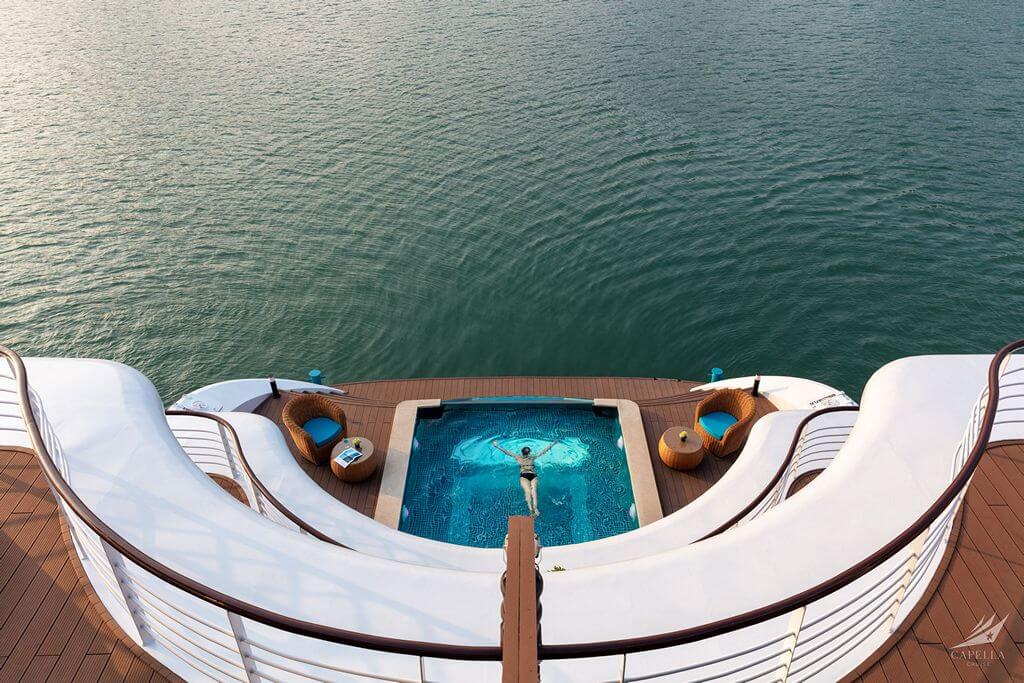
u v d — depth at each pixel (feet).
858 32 188.24
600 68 164.25
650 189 107.65
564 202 105.09
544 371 76.13
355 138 130.62
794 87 147.95
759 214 99.81
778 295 83.61
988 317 78.48
